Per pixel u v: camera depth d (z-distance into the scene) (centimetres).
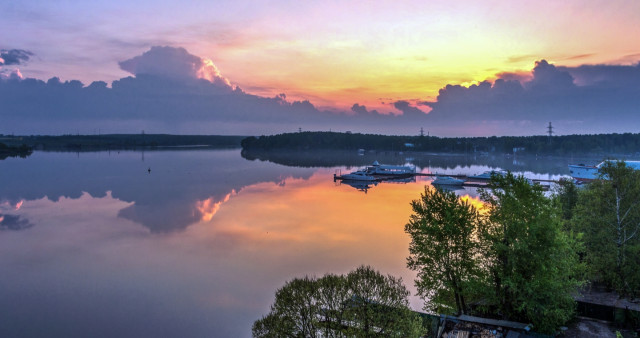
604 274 4669
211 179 19938
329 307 3253
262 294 5753
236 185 17712
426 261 4150
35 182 18450
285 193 15338
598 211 4734
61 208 12319
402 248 7856
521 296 3875
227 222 10331
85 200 13712
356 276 3472
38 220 10700
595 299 4431
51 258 7462
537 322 3822
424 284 4153
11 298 5688
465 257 4038
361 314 3197
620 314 3934
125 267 6938
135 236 9012
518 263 3928
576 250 4431
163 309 5319
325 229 9481
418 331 3338
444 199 4162
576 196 6162
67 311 5275
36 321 4997
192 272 6662
